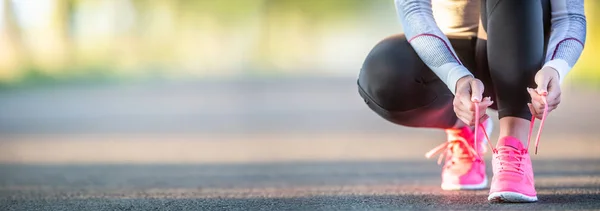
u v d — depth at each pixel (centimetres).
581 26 297
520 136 297
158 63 2852
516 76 290
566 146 592
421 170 462
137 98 1470
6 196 366
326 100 1386
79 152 620
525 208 288
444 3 316
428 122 325
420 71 307
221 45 3312
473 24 313
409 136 735
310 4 3425
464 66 310
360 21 3809
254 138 731
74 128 882
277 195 352
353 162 515
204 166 505
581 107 1091
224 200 335
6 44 2072
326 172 461
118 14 2698
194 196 352
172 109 1186
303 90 1723
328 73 2995
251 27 3328
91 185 410
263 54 3409
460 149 346
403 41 311
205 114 1079
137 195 360
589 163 476
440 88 311
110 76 2284
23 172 484
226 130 828
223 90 1744
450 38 314
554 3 298
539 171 435
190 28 3123
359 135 750
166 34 2989
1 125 933
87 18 2480
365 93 316
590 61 2145
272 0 3378
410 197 330
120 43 2678
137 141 718
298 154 577
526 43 288
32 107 1255
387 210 295
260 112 1109
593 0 2180
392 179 418
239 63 3372
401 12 305
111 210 312
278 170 477
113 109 1198
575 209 285
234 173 464
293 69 3488
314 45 3803
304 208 307
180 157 569
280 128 843
